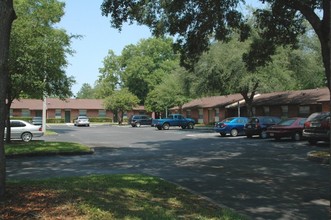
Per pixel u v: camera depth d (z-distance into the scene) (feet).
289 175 41.37
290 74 126.52
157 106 212.23
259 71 119.65
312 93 139.95
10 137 84.12
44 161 55.16
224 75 125.59
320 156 52.54
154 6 57.06
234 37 122.52
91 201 23.00
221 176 40.75
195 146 77.92
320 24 47.19
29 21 68.49
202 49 61.05
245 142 85.66
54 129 169.68
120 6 53.93
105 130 156.56
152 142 90.38
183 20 57.52
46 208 21.04
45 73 72.69
